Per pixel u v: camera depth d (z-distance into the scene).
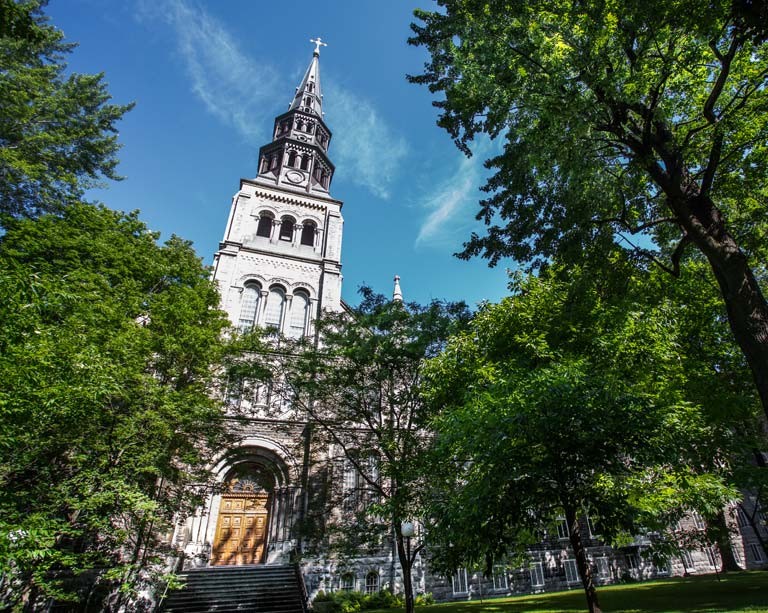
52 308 9.95
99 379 11.95
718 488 11.73
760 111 11.52
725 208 15.56
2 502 10.81
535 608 16.52
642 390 11.84
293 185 39.47
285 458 25.81
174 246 24.50
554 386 9.15
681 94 13.04
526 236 14.20
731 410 14.27
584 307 13.93
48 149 21.06
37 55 21.73
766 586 15.88
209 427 18.22
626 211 14.51
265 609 19.61
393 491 18.09
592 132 12.00
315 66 54.06
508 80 11.27
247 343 20.02
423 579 24.59
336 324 21.36
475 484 9.85
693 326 16.70
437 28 13.59
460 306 20.22
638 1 9.49
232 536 24.31
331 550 19.00
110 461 13.86
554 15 10.88
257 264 32.94
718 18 9.17
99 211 22.14
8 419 9.98
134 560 14.93
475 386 13.28
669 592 17.59
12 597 11.45
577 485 9.31
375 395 20.67
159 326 18.27
